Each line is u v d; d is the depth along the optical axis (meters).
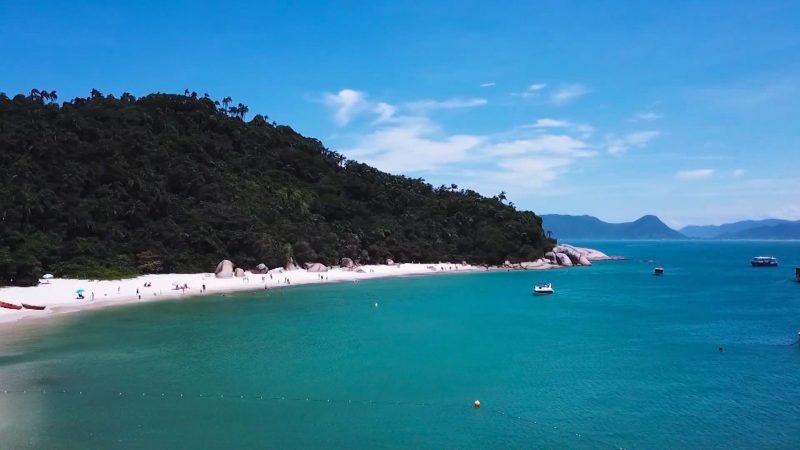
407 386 38.84
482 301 87.12
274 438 29.28
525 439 29.88
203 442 28.48
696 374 42.56
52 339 52.12
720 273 153.00
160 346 50.00
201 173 132.00
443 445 28.89
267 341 53.16
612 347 52.06
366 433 30.28
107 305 74.88
